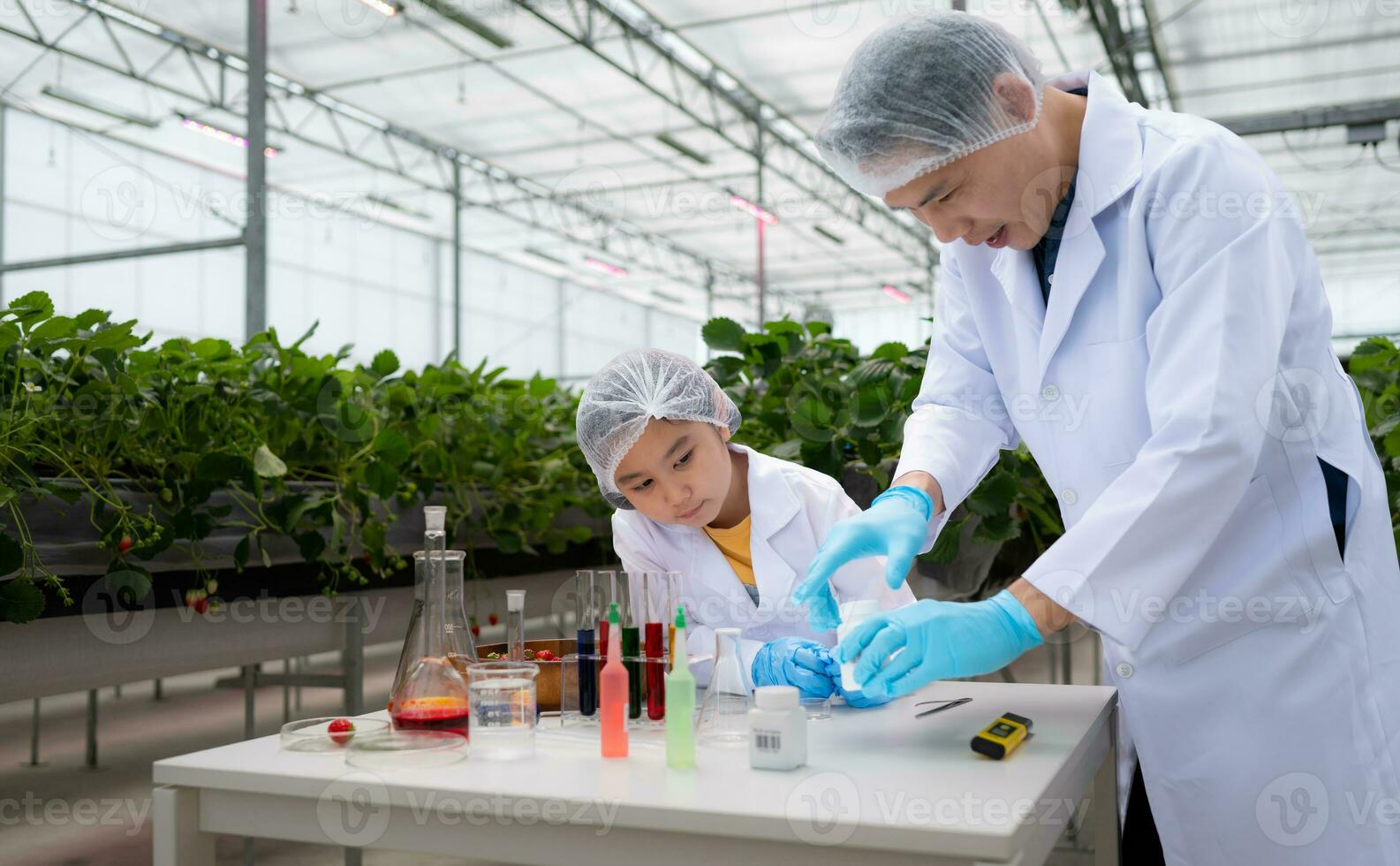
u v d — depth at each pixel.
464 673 1.31
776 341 2.76
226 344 2.45
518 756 1.18
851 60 1.35
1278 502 1.30
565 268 18.22
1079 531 1.21
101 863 2.79
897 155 1.30
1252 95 10.24
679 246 16.94
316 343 14.24
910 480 1.56
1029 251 1.52
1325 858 1.27
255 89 4.32
